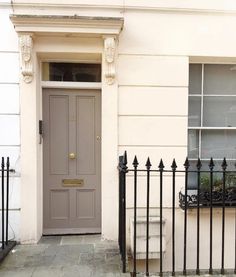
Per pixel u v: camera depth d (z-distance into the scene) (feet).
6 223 12.50
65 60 14.07
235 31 13.79
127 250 13.17
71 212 14.40
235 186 13.53
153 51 13.52
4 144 13.12
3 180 12.24
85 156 14.34
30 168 13.19
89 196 14.43
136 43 13.46
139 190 13.60
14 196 13.20
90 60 14.17
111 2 13.25
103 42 13.17
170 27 13.56
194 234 13.70
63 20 12.39
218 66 14.52
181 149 13.70
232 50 13.79
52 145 14.21
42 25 12.46
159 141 13.61
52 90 14.12
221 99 14.49
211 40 13.70
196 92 14.55
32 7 12.99
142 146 13.57
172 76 13.61
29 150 13.16
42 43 13.07
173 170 10.34
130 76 13.46
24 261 11.45
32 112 13.14
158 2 13.41
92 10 13.24
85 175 14.37
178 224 13.69
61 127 14.21
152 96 13.57
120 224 11.87
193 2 13.53
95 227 14.47
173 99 13.64
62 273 10.50
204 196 13.34
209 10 13.58
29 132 13.15
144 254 12.69
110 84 13.32
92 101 14.28
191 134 14.53
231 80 14.56
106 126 13.37
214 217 13.70
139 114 13.52
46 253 12.19
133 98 13.50
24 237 13.21
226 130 14.60
